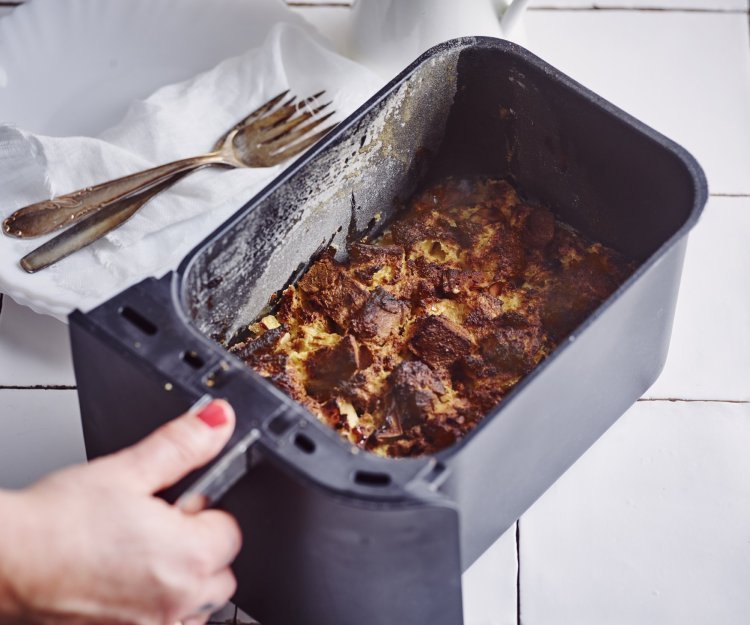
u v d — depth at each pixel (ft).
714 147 3.62
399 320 2.98
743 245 3.44
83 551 2.24
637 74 3.76
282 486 2.28
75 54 3.66
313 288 3.05
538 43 3.82
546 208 3.22
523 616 2.84
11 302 3.29
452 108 3.13
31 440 3.08
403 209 3.27
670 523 2.96
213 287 2.76
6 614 2.32
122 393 2.52
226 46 3.68
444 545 2.30
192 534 2.31
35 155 3.26
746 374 3.21
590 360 2.63
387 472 2.22
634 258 3.09
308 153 2.83
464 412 2.81
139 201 3.23
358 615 2.61
